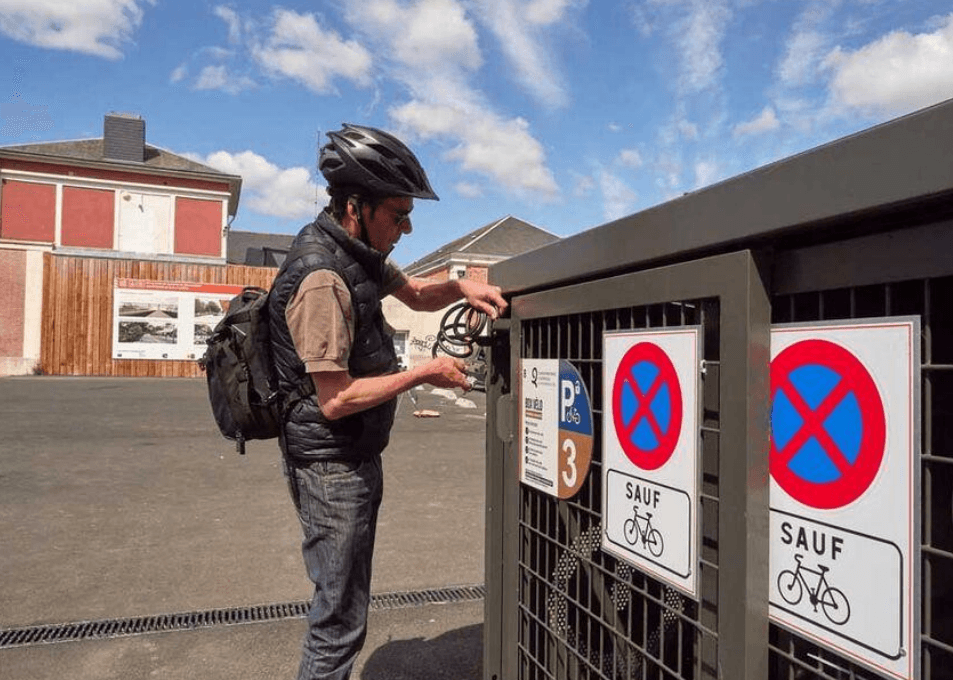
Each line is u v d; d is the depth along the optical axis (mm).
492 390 2160
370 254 1896
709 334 1281
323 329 1756
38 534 4480
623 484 1491
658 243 1355
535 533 1956
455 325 2254
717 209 1200
